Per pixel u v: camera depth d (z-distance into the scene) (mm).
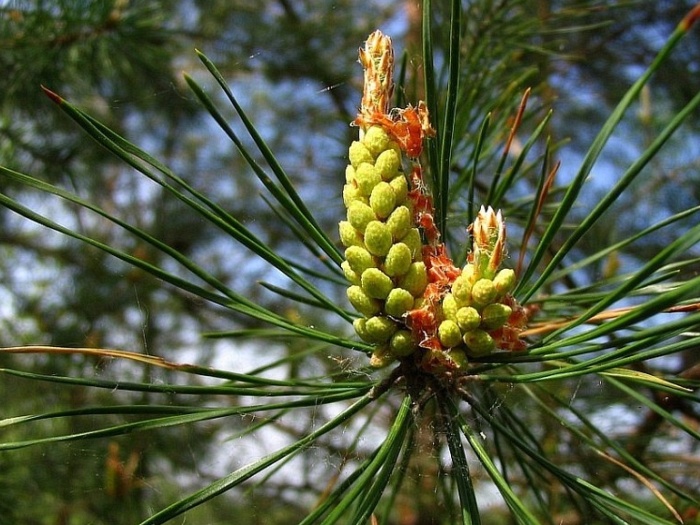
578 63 433
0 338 418
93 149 389
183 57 448
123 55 322
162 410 117
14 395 368
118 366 399
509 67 244
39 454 323
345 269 131
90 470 333
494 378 130
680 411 251
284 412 181
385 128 124
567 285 248
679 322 96
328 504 120
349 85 424
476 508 123
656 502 254
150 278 484
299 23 435
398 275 125
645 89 428
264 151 126
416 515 341
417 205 129
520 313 124
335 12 446
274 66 432
